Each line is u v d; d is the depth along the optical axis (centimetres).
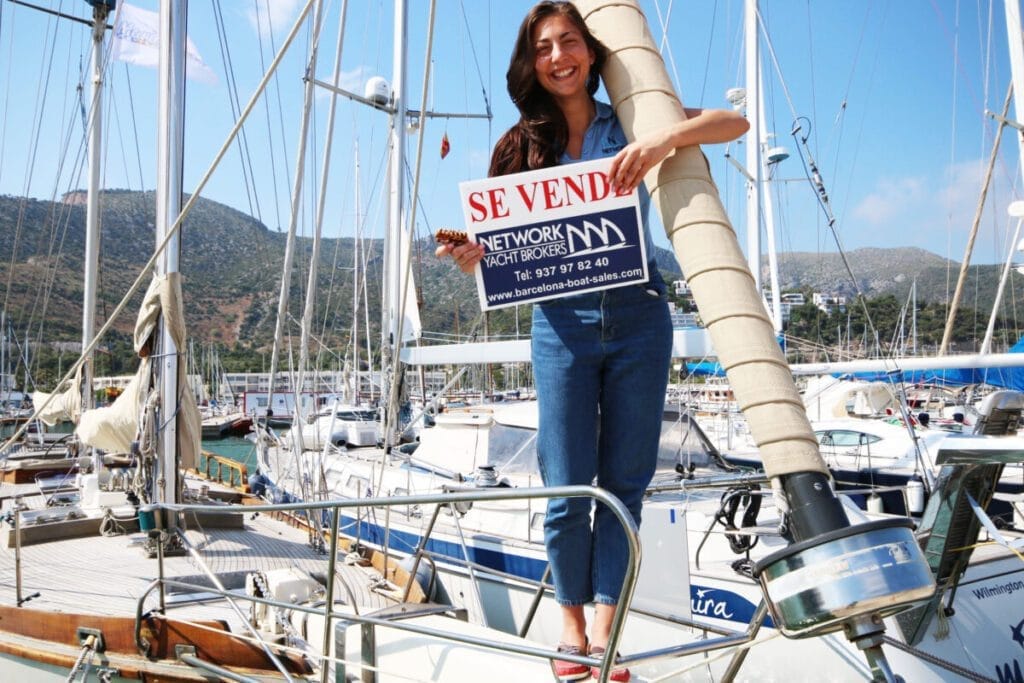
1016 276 1841
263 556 603
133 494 700
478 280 209
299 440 827
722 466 818
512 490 194
